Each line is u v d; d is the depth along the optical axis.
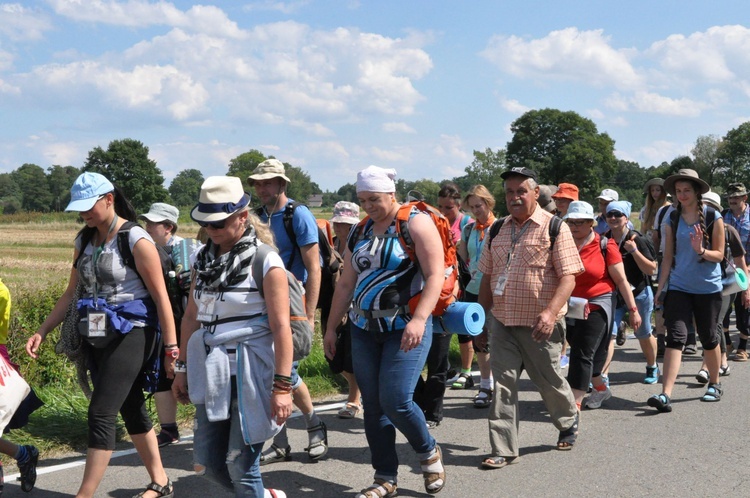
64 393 6.30
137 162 95.38
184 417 5.97
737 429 5.77
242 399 3.39
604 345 6.37
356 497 4.30
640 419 6.11
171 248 5.45
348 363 5.91
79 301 4.11
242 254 3.45
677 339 6.31
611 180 87.56
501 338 5.05
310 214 5.36
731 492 4.46
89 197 3.99
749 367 8.12
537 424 6.03
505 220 5.20
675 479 4.68
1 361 4.21
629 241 6.89
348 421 6.12
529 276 4.90
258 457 3.51
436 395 5.85
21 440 5.26
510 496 4.43
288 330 3.41
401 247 4.14
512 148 86.38
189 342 3.54
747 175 97.12
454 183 7.30
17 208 142.62
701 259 6.36
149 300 4.18
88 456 3.98
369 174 4.15
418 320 4.00
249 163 116.88
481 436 5.68
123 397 4.05
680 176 6.41
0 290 4.36
